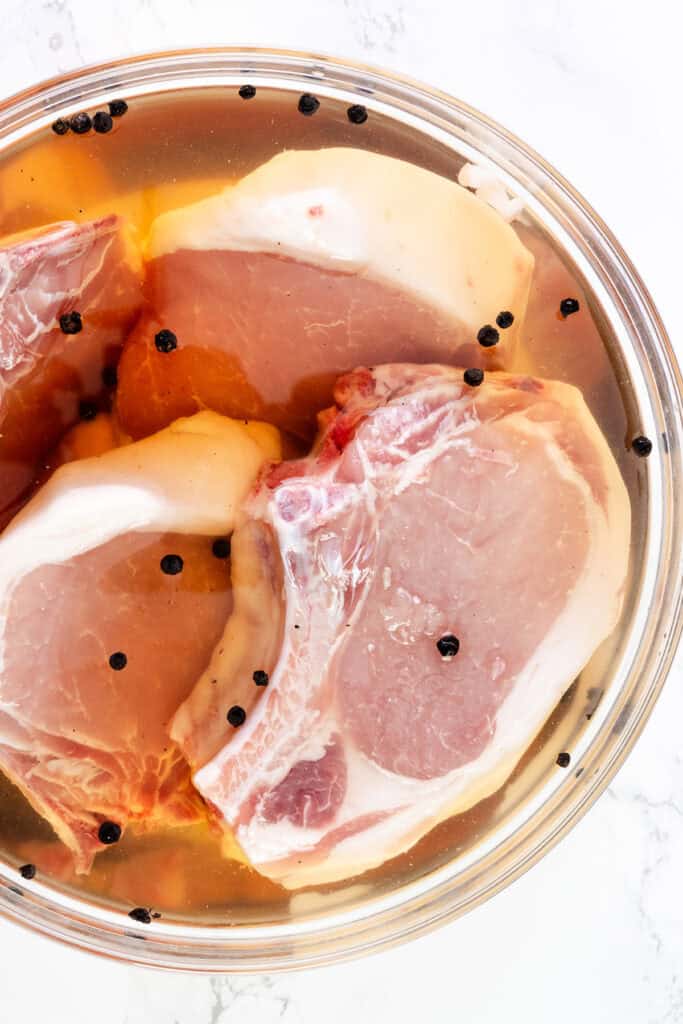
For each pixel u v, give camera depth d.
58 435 0.56
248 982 0.62
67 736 0.55
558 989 0.62
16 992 0.61
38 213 0.57
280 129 0.57
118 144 0.57
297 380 0.56
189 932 0.57
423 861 0.57
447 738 0.54
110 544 0.54
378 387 0.55
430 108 0.58
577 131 0.63
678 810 0.63
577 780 0.57
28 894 0.57
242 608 0.54
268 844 0.54
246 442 0.55
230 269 0.54
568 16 0.63
